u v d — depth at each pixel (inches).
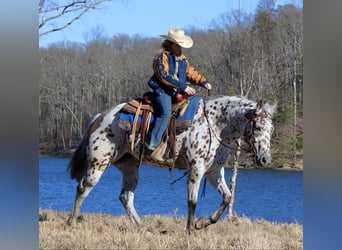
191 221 287.7
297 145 808.3
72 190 923.4
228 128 286.2
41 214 379.6
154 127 291.3
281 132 802.2
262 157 274.7
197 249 257.9
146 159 300.8
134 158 322.3
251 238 273.7
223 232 307.4
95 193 854.5
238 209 667.4
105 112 315.9
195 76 304.5
